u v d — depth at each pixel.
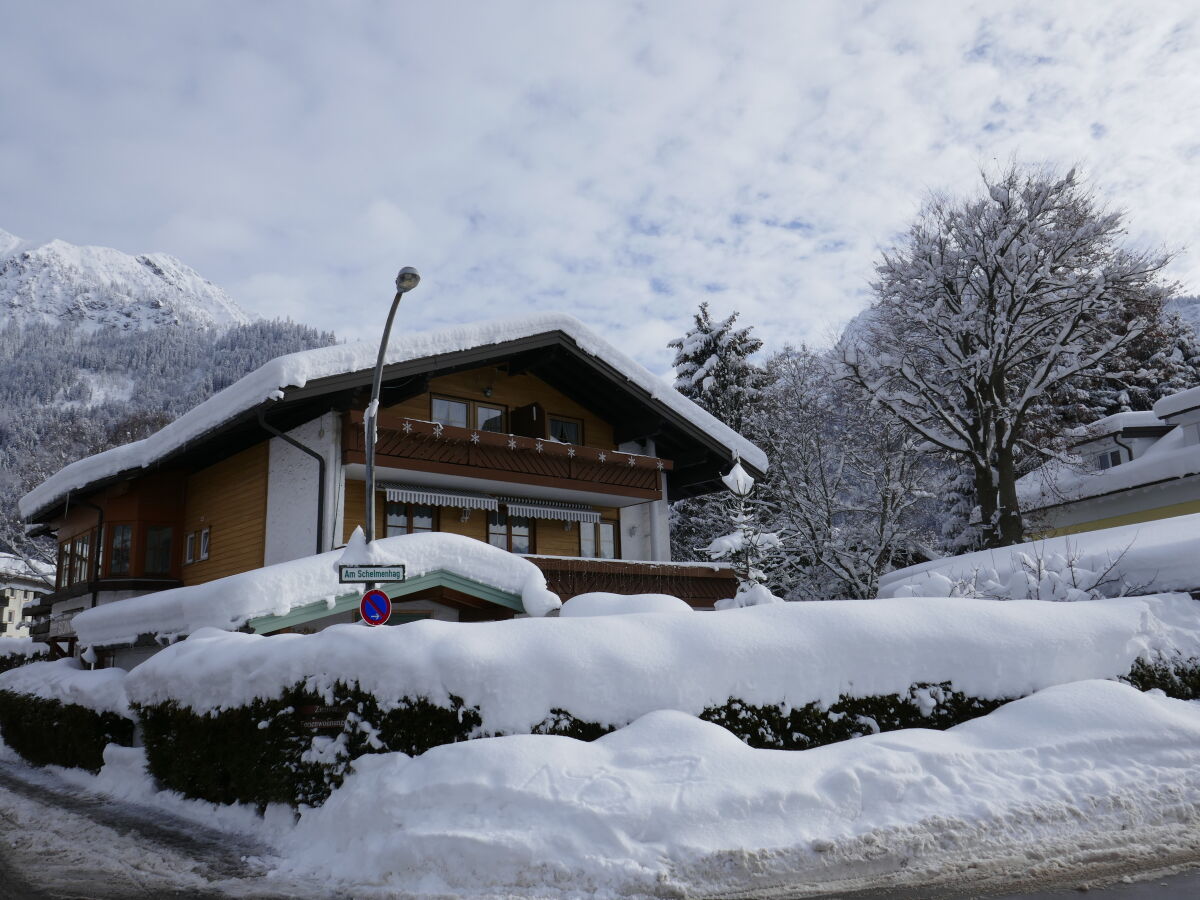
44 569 46.66
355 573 11.42
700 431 23.27
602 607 12.55
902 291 28.11
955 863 6.96
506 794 7.52
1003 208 26.69
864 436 30.81
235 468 20.73
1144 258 25.12
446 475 19.41
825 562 28.11
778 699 9.66
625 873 6.69
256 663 10.10
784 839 7.19
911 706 10.00
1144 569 13.73
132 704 12.55
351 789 8.41
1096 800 7.95
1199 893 6.05
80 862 8.38
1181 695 11.20
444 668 8.93
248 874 7.78
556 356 22.00
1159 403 28.88
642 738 8.48
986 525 26.06
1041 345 27.41
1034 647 10.59
